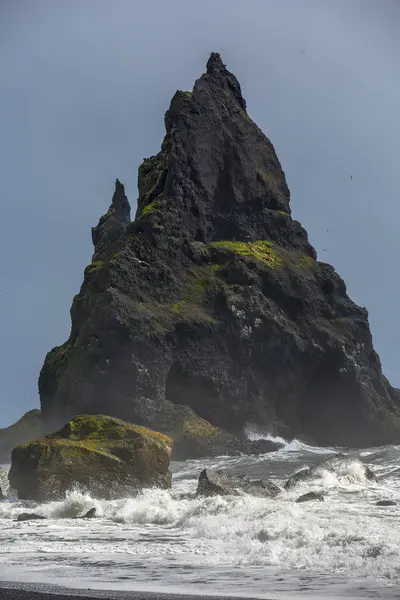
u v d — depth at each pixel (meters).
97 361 76.19
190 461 60.56
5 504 31.30
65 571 14.41
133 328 76.62
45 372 87.38
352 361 88.12
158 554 16.61
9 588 12.35
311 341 87.31
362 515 21.95
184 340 80.12
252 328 83.12
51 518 26.97
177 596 11.46
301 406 87.19
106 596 11.48
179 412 75.88
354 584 12.37
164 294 83.19
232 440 73.69
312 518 20.25
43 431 83.06
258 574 13.63
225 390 80.00
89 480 32.62
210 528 20.23
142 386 75.56
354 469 33.41
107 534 21.38
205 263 88.88
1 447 84.06
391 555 14.40
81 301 85.25
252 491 29.55
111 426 34.78
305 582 12.69
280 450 74.69
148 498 29.25
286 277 89.44
